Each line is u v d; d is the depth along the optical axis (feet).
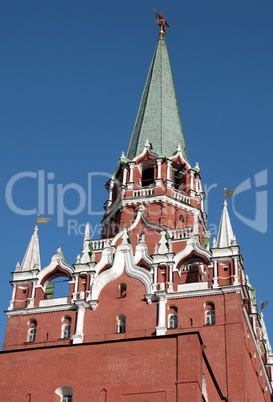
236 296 238.27
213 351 230.27
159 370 208.13
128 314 238.68
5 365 222.28
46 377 217.15
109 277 247.50
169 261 247.29
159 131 308.81
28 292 252.62
